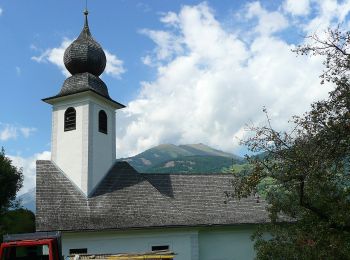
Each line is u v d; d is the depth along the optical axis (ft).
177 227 94.12
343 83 51.21
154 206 98.94
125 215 94.48
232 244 101.14
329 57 52.34
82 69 113.50
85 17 118.93
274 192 75.46
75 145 105.60
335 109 51.24
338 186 59.77
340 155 51.44
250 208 107.14
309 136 53.67
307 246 65.72
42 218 89.66
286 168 55.42
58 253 56.65
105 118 113.29
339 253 59.57
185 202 105.50
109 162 110.63
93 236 90.22
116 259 60.95
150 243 93.09
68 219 90.58
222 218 101.35
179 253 94.32
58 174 104.22
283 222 81.46
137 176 107.86
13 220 167.63
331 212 59.26
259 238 90.07
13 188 182.09
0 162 177.37
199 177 115.75
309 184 56.85
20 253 56.18
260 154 57.36
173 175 115.14
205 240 100.22
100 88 112.68
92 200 98.27
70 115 108.78
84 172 102.17
